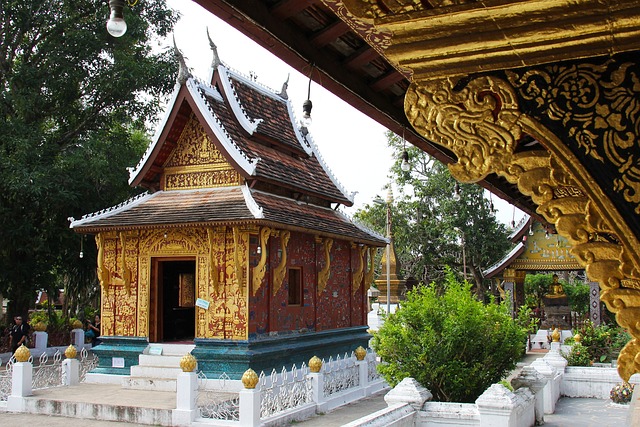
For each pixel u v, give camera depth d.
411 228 35.91
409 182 36.28
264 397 11.84
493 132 2.15
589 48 2.03
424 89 2.23
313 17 2.99
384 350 8.72
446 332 8.37
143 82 24.17
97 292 29.86
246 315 14.25
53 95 24.22
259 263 14.41
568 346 16.31
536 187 2.11
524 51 2.09
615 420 10.28
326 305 17.75
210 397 13.11
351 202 20.17
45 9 23.39
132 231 15.77
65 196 21.98
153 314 15.73
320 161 20.53
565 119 2.07
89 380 15.59
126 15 23.36
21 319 21.58
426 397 7.38
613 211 1.99
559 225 2.08
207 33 17.72
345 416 13.09
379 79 3.89
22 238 22.86
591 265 2.04
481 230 35.16
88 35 23.25
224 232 14.78
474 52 2.14
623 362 2.03
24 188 21.33
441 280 36.34
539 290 33.31
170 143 16.62
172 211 15.28
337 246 18.66
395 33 2.21
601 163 2.02
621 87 2.03
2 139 22.48
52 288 26.78
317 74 3.44
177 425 11.64
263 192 16.22
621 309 2.01
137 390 14.30
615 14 1.94
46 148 22.95
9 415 12.94
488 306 9.05
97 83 23.83
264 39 2.95
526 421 8.58
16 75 22.75
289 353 15.45
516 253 24.38
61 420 12.39
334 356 17.83
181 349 14.97
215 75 17.56
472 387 8.20
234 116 17.12
